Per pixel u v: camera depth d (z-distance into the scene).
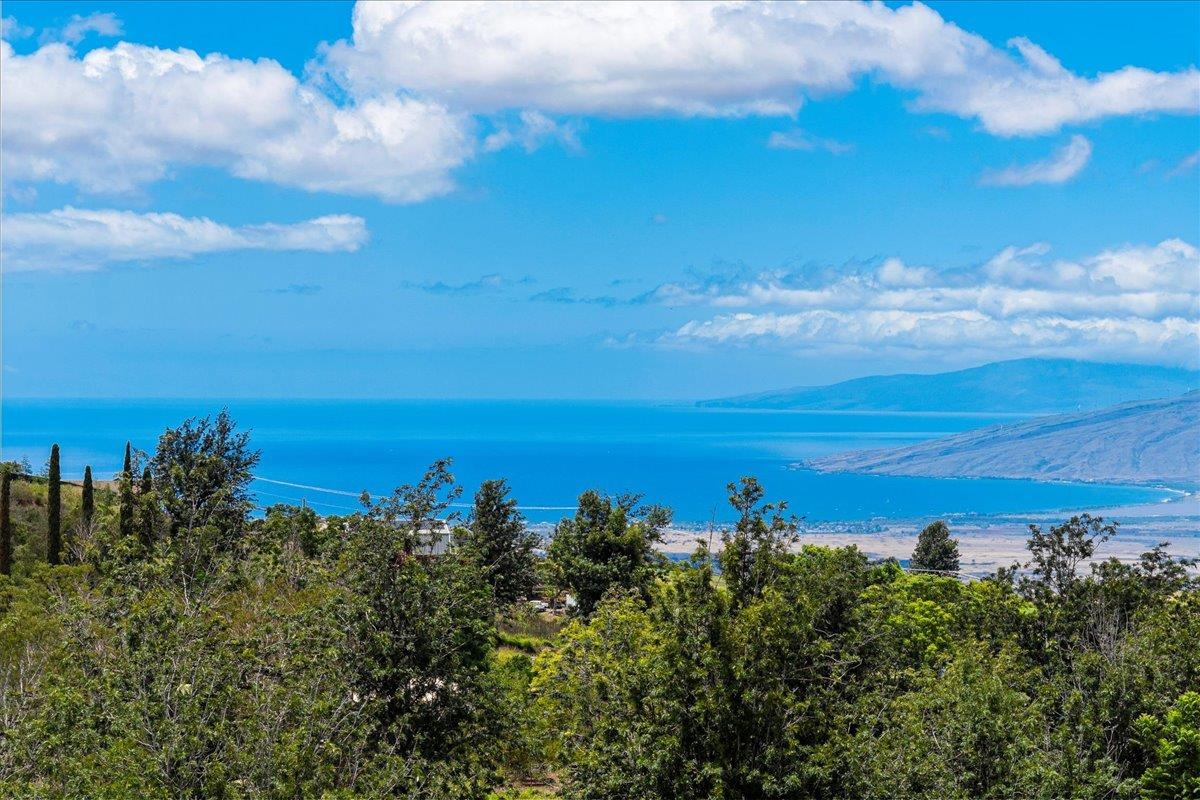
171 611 27.52
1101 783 32.06
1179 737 34.59
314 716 25.89
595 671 34.88
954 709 32.97
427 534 34.47
